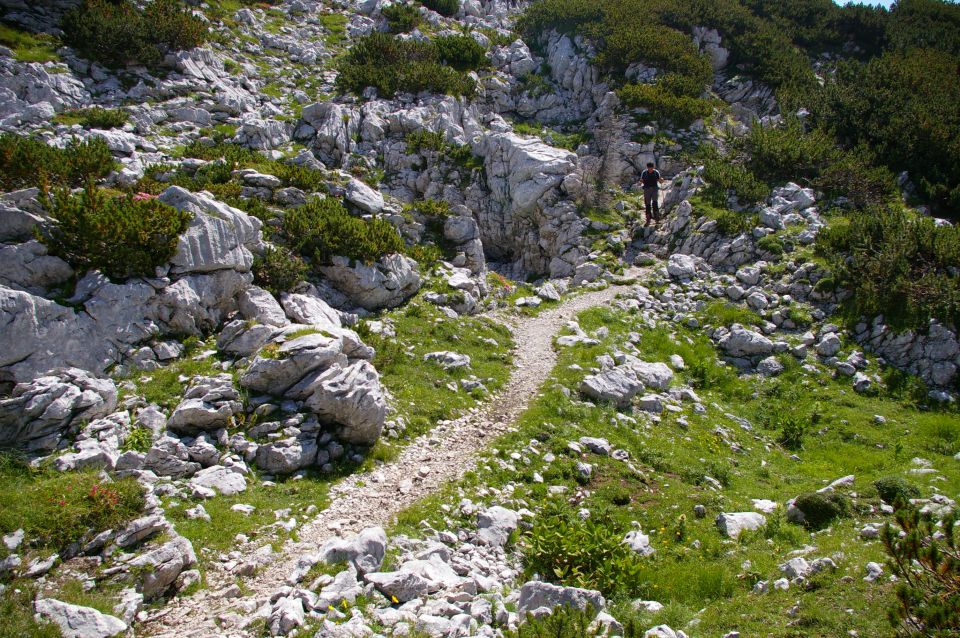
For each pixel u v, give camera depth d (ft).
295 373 46.29
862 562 30.45
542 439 51.70
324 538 35.50
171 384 46.73
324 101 116.06
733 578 33.83
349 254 71.36
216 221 56.75
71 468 36.40
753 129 108.99
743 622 28.37
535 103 136.87
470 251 92.99
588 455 49.80
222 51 119.44
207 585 29.96
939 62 130.21
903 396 63.62
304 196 79.87
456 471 45.75
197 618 27.40
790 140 101.19
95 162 63.72
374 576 30.14
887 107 109.81
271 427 43.62
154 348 49.55
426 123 114.93
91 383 41.98
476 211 108.88
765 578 32.96
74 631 24.30
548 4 160.66
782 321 75.92
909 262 72.90
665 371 66.33
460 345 69.51
